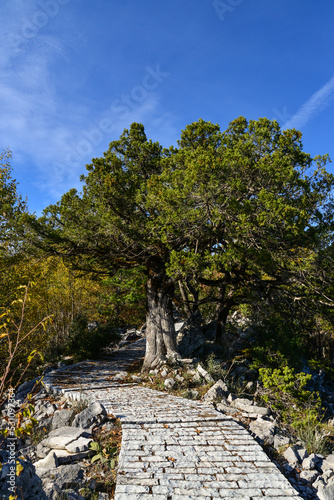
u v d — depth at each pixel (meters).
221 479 6.55
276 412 12.11
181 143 18.50
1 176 18.55
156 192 14.13
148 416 10.05
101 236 16.66
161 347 17.64
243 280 18.45
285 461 8.31
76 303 32.94
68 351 26.11
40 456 7.98
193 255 13.58
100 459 7.55
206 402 12.11
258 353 17.33
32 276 18.41
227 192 12.71
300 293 16.44
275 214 11.60
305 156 14.23
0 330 14.88
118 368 19.27
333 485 7.14
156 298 18.44
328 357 24.58
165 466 7.04
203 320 30.25
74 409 10.91
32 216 15.70
